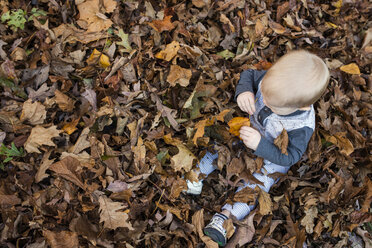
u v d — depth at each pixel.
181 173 2.05
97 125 1.99
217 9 2.57
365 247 2.15
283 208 2.18
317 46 2.79
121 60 2.15
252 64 2.56
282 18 2.77
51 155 1.88
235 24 2.59
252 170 2.09
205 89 2.21
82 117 2.01
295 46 2.75
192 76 2.31
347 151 2.22
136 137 1.98
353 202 2.22
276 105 1.70
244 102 2.08
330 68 2.68
